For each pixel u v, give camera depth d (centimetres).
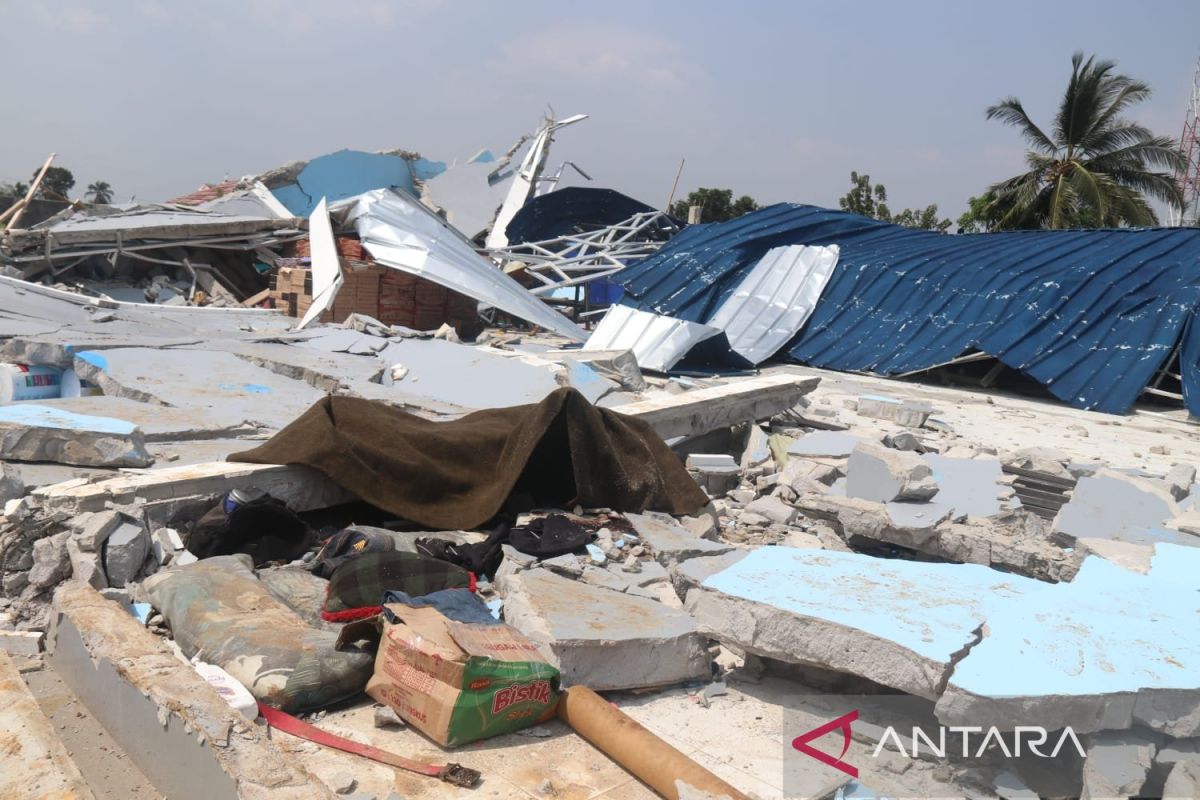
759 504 853
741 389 1091
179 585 525
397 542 627
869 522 731
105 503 604
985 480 832
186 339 1338
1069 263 2130
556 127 3953
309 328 1619
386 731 441
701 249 2620
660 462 789
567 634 477
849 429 1195
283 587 564
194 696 381
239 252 2562
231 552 620
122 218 2511
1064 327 1934
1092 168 3650
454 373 1269
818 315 2302
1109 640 422
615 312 1955
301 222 2617
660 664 495
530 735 444
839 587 482
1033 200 3594
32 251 2198
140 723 399
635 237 3428
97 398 924
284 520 641
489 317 2542
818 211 2833
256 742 356
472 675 423
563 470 780
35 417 720
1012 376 2109
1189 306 1848
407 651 444
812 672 496
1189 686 379
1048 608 455
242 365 1147
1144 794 386
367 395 1084
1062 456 1015
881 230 2762
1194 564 590
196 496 645
